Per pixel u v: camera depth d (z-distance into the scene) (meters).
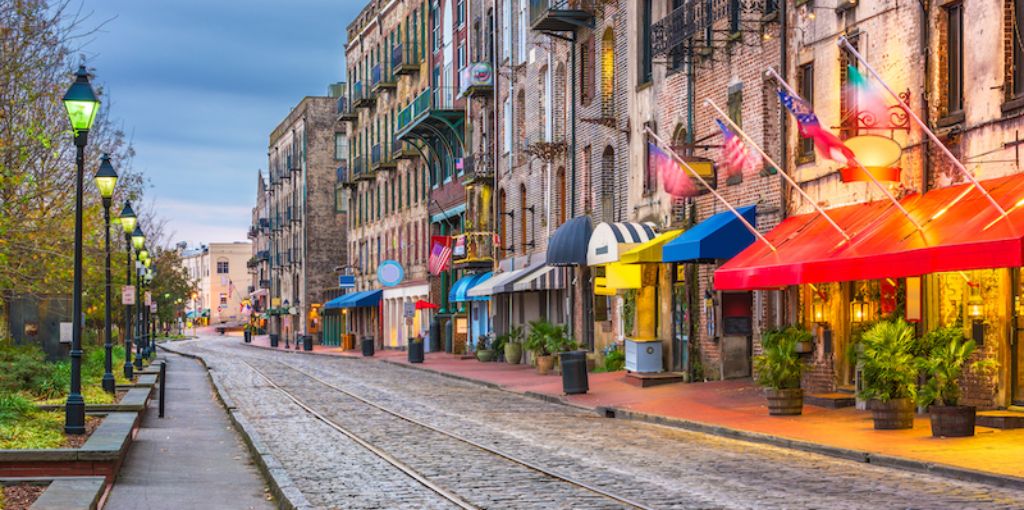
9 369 24.03
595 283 38.00
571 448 19.16
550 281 44.78
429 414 26.86
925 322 22.11
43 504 11.36
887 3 23.47
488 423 24.28
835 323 25.38
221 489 15.45
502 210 54.94
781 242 25.28
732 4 29.92
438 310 67.25
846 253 21.28
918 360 18.88
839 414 22.58
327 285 103.62
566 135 44.41
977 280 20.73
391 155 77.62
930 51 22.02
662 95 34.91
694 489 14.19
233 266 189.75
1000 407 20.16
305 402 31.09
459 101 61.81
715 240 28.06
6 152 21.02
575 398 30.08
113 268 45.12
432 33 67.69
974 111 20.84
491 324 56.69
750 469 16.09
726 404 25.72
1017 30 19.97
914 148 22.48
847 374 25.20
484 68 55.00
